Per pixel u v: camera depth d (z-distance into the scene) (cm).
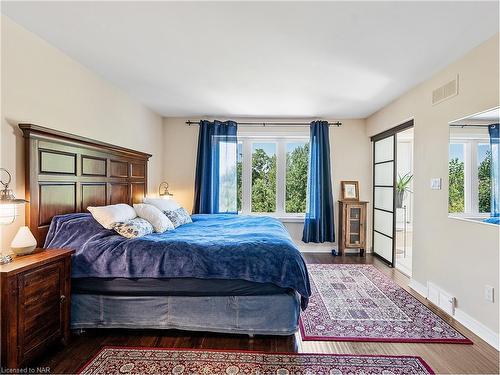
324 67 281
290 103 407
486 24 204
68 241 233
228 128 484
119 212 264
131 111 383
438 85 289
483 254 229
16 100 209
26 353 176
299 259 230
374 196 492
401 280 360
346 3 181
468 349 212
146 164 418
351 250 504
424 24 204
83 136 283
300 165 520
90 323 231
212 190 482
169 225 305
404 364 195
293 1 179
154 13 194
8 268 168
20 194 212
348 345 218
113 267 225
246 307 228
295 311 228
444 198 279
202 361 198
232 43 235
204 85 335
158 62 273
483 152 228
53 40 233
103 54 257
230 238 254
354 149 499
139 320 231
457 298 259
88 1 182
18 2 182
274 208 521
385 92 356
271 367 191
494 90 219
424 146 315
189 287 227
